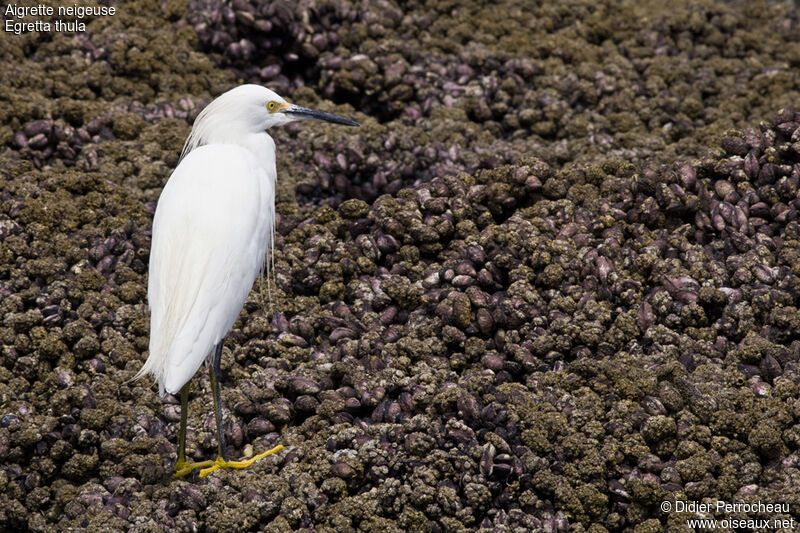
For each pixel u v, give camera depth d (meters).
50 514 8.98
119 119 13.32
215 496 8.81
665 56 16.14
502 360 10.20
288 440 9.52
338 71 15.09
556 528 8.51
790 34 17.67
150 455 9.39
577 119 14.55
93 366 10.13
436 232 11.48
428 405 9.41
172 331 8.70
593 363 9.71
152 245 9.46
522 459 8.84
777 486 8.68
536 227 11.50
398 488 8.72
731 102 15.09
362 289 11.17
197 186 9.42
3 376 9.91
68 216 11.54
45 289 10.70
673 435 9.12
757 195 11.66
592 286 10.84
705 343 10.15
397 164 13.38
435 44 16.08
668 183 11.70
